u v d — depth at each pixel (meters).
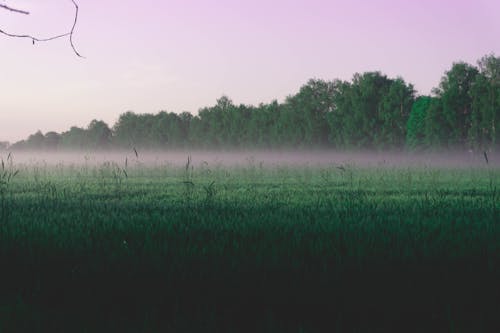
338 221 6.27
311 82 73.31
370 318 2.95
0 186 10.77
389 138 60.91
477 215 7.05
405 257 4.23
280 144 74.38
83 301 3.28
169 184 15.05
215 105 92.12
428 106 54.56
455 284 3.54
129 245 4.82
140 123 124.81
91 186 13.84
